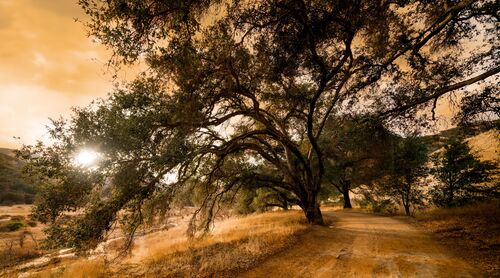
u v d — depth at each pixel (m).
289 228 14.20
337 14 8.56
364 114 11.59
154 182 9.10
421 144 20.39
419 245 9.86
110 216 8.73
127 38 6.08
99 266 10.17
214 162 15.89
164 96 9.17
